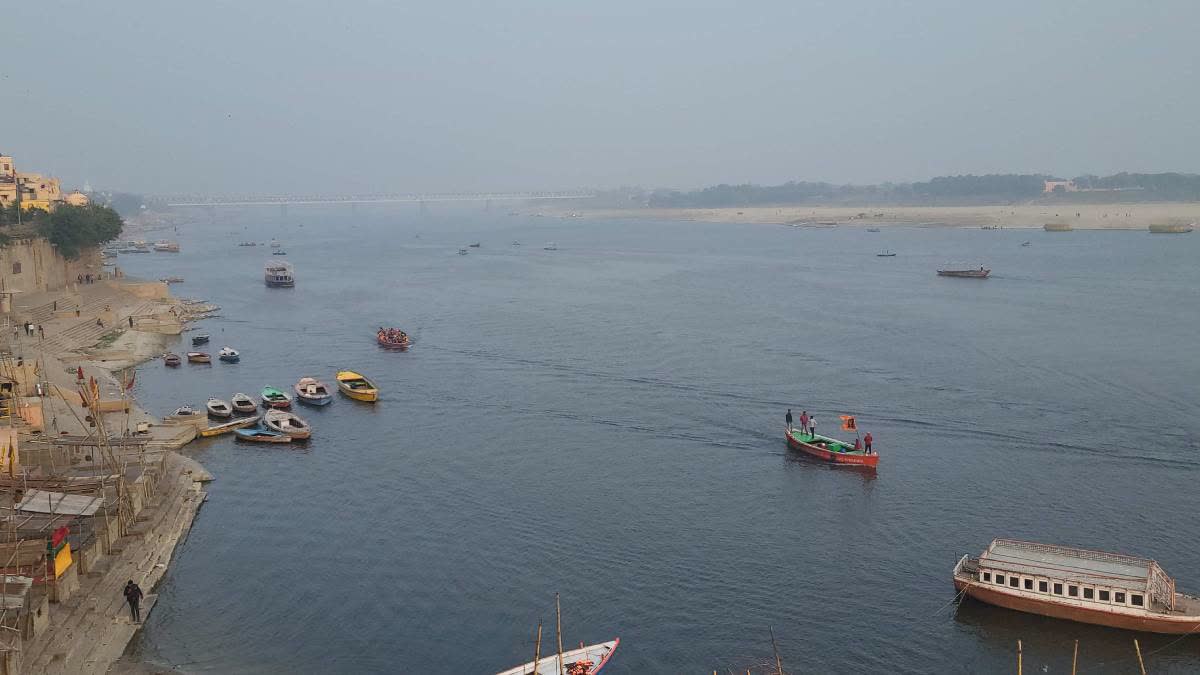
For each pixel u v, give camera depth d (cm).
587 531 8112
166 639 6319
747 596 7006
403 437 10744
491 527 8194
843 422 10200
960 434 10588
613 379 13288
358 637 6431
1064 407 11550
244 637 6400
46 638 5806
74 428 10081
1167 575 7131
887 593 7050
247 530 8112
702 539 7956
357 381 12875
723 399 12131
